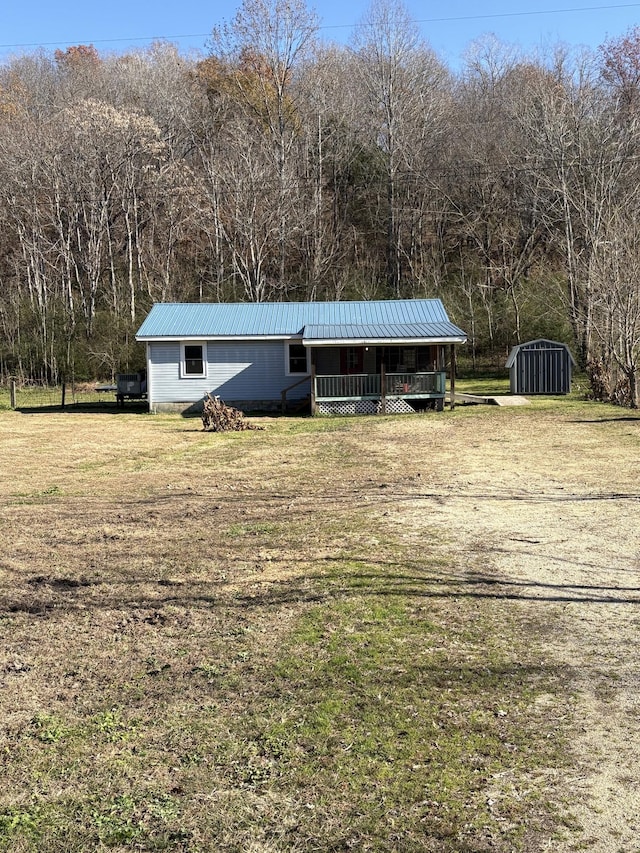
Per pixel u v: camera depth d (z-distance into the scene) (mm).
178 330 24844
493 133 42781
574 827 3244
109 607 6176
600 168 30469
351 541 8070
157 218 42812
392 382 23062
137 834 3254
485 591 6355
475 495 10328
